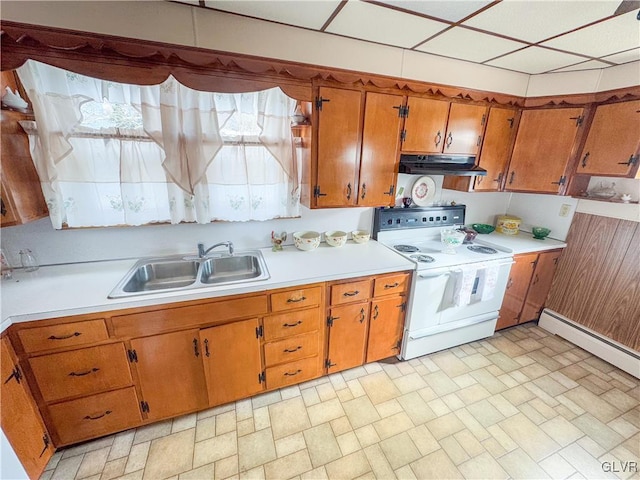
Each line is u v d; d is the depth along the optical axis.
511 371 2.24
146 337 1.49
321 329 1.92
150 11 1.33
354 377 2.15
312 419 1.80
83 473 1.46
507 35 1.62
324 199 1.97
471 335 2.50
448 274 2.13
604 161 2.13
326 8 1.37
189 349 1.60
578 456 1.60
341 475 1.49
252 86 1.59
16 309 1.29
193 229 1.99
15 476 1.22
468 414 1.86
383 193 2.14
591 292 2.45
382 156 2.04
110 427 1.58
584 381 2.14
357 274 1.88
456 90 2.08
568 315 2.63
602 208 2.35
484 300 2.34
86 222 1.70
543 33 1.56
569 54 1.85
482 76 2.17
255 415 1.82
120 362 1.48
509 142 2.46
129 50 1.33
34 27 1.19
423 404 1.92
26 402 1.32
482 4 1.29
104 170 1.65
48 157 1.44
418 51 1.91
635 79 1.91
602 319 2.38
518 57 1.95
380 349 2.19
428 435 1.71
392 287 2.04
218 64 1.49
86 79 1.46
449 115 2.14
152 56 1.38
